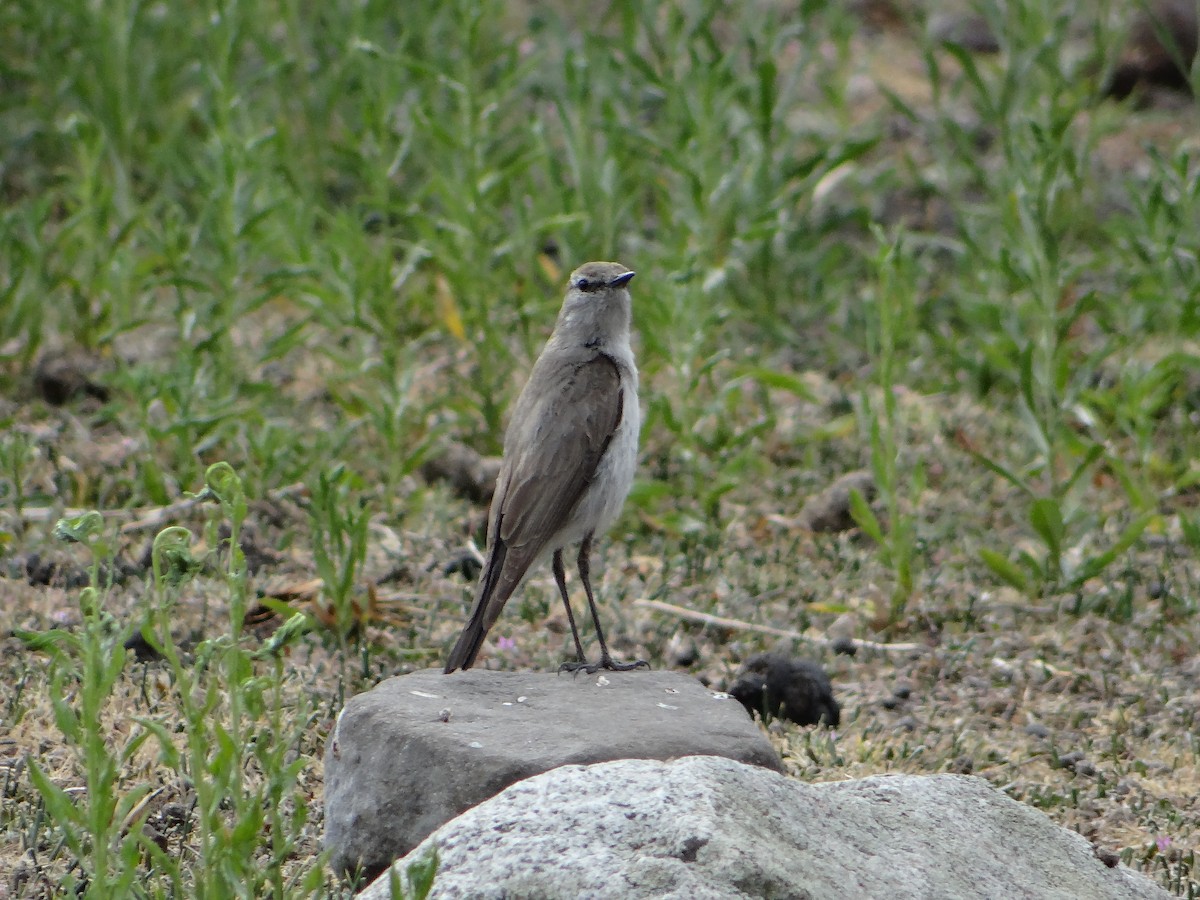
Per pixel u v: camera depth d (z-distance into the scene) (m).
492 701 8.40
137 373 12.90
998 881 7.10
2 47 19.50
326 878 7.98
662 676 8.95
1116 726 10.44
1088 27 23.47
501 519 10.02
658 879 6.29
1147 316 15.05
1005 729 10.49
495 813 6.77
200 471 12.76
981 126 20.55
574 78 16.16
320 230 17.75
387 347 14.30
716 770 6.92
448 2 17.27
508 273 15.82
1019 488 13.49
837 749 10.09
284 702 10.02
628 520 13.47
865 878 6.66
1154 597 12.26
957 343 16.45
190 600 11.46
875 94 23.27
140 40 18.42
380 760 7.86
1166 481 14.09
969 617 11.91
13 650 10.46
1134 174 20.42
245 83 16.84
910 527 12.03
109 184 16.61
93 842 6.67
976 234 17.16
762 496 14.07
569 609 10.28
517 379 15.55
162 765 9.02
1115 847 8.99
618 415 10.28
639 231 17.69
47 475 13.20
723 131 16.19
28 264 15.06
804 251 17.50
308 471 13.41
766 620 11.91
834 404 15.52
